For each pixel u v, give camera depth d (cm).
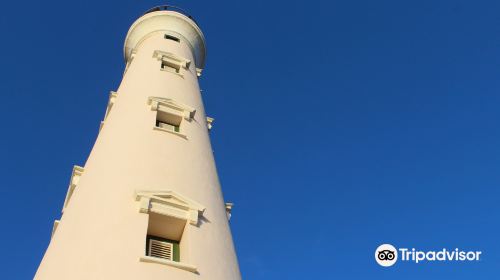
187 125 2369
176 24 3578
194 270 1560
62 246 1623
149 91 2552
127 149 2038
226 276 1656
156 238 1744
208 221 1828
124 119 2320
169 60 3003
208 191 2011
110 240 1559
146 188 1797
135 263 1490
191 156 2141
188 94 2708
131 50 3569
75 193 1983
